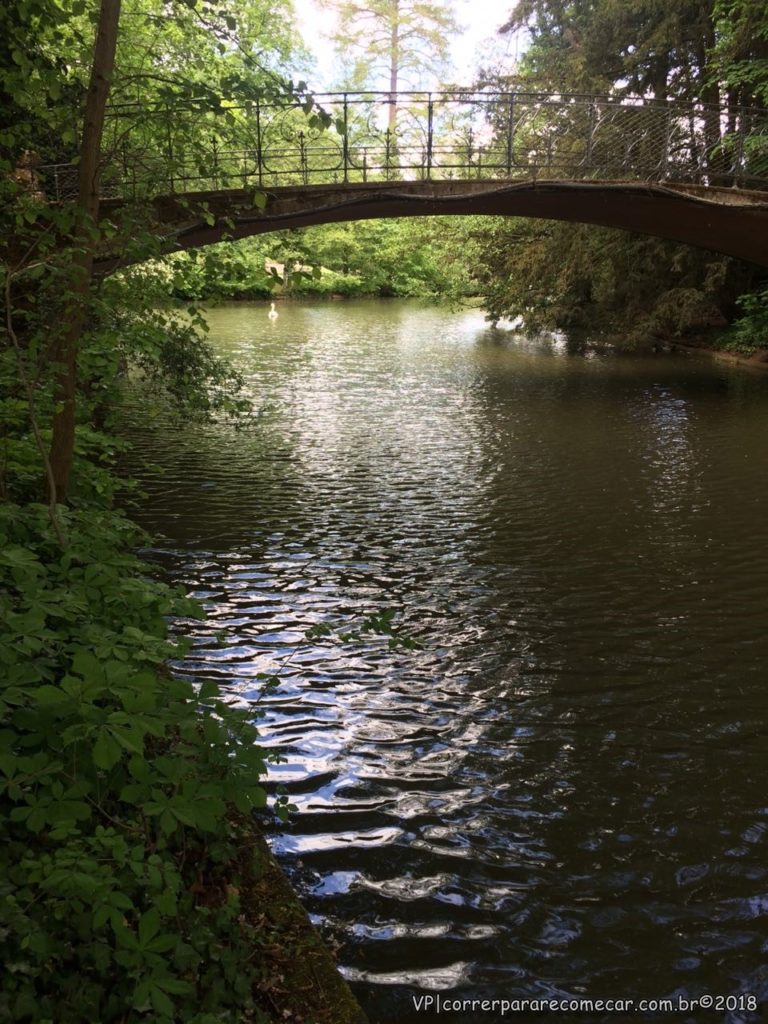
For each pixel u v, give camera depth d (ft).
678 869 11.62
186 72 16.14
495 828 12.42
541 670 17.48
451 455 36.83
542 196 46.65
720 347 71.00
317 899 10.85
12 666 7.82
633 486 31.68
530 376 60.80
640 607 20.67
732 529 26.58
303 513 28.19
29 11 14.11
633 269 69.97
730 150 53.98
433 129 54.44
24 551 9.97
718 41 62.13
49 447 16.96
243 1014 7.43
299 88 12.60
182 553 24.14
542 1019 9.11
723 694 16.52
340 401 50.52
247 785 8.02
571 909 10.80
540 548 25.02
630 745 14.75
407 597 21.33
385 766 13.96
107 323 17.44
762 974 9.80
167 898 6.71
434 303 89.71
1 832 7.33
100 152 15.12
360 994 9.32
